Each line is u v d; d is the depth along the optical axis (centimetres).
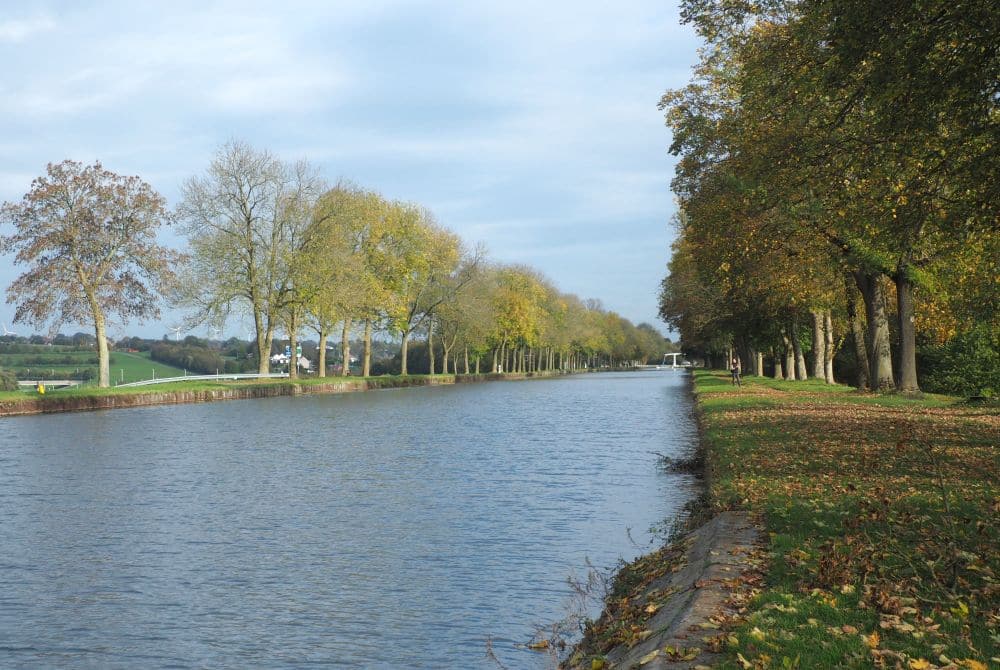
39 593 1161
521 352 14900
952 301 4100
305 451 2775
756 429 2441
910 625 680
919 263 3616
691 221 3562
